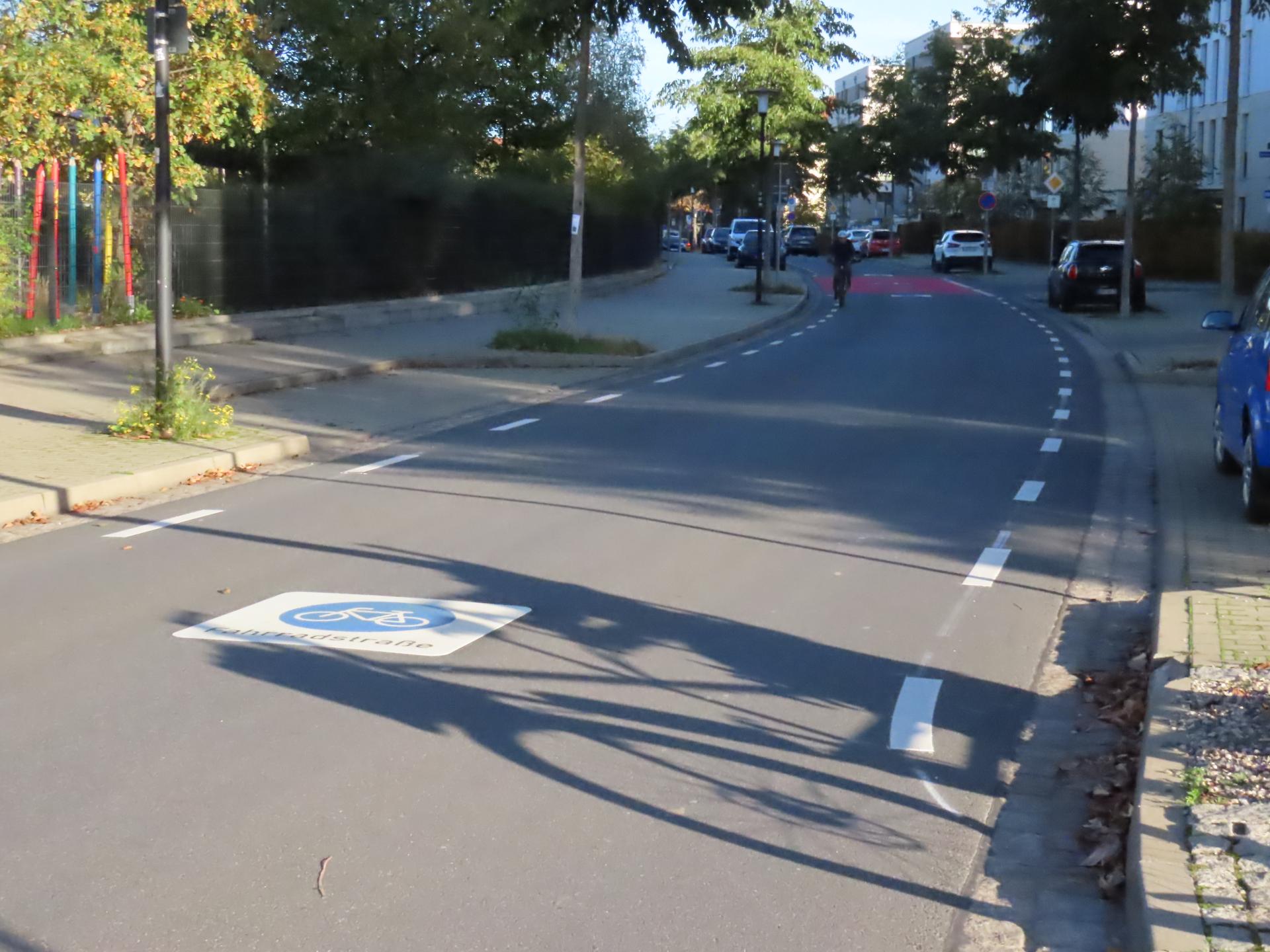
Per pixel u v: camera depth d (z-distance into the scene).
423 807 4.81
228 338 21.80
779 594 7.74
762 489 10.93
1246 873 3.95
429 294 30.77
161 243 12.76
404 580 8.01
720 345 25.17
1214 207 50.03
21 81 19.36
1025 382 18.78
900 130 65.75
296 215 26.11
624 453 12.79
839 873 4.37
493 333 24.92
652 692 6.07
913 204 91.75
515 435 13.99
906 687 6.19
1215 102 55.81
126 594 7.72
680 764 5.24
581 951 3.84
